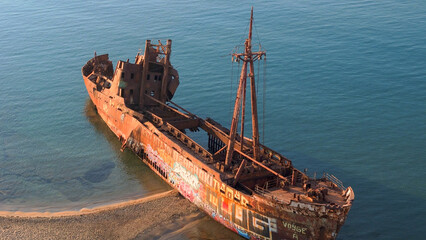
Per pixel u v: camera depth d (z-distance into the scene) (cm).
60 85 8300
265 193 4159
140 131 5756
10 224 4572
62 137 6556
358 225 4497
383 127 6412
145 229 4478
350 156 5756
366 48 9088
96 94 7038
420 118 6600
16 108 7444
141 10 12219
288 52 9025
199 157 4850
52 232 4438
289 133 6347
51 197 5122
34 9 13038
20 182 5431
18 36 10738
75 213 4766
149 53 6375
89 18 11831
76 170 5700
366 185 5153
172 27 10662
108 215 4712
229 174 4488
